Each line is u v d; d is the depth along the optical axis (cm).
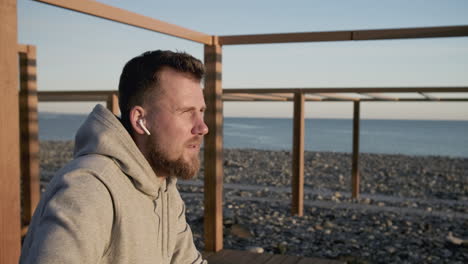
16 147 226
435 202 1162
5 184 221
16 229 228
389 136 9112
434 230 836
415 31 373
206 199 430
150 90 118
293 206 941
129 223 109
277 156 2561
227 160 2227
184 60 120
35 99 548
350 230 830
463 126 16600
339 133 10200
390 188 1408
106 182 105
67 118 17338
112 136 112
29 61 537
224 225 843
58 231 93
